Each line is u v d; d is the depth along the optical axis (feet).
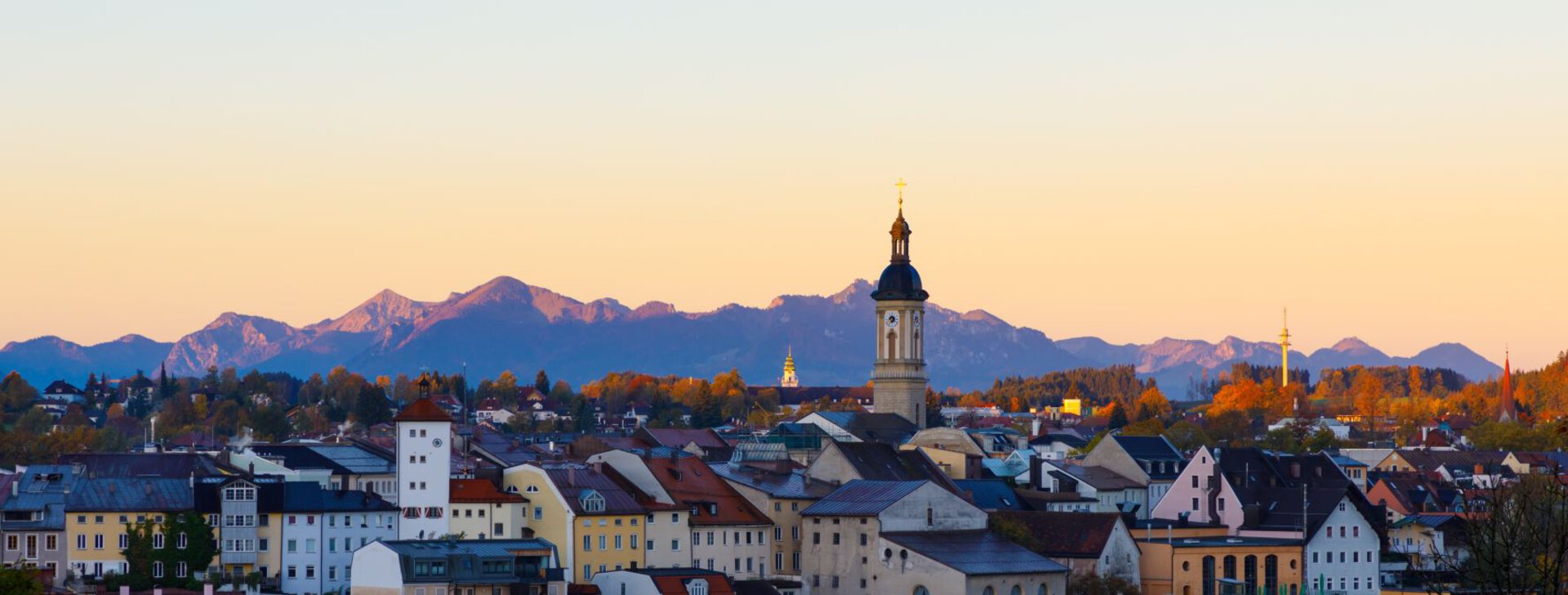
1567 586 637.71
